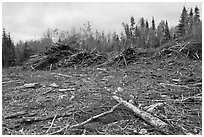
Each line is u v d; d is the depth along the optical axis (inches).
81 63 615.2
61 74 466.9
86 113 216.8
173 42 679.7
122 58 595.8
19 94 299.0
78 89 320.8
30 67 627.8
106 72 487.8
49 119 206.7
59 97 275.3
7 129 185.9
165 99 261.9
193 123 191.6
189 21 1198.3
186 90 302.7
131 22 1405.0
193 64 485.1
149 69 486.0
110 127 185.6
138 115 199.8
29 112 225.8
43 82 386.6
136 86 337.7
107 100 256.8
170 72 440.8
